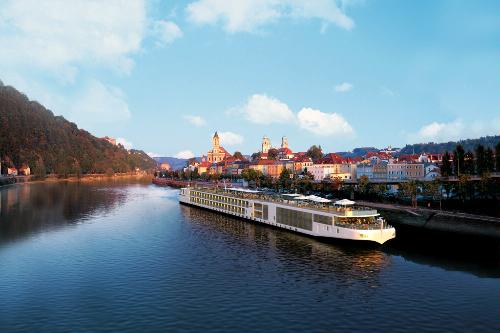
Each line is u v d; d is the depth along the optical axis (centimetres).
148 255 8381
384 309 5494
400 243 9400
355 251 8600
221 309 5488
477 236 8669
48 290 6288
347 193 15500
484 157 16925
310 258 8044
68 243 9581
